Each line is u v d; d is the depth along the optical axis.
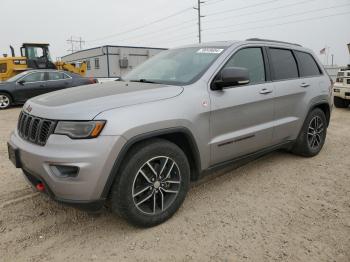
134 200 3.01
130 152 2.96
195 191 4.00
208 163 3.61
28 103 3.42
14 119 9.76
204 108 3.43
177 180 3.30
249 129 4.01
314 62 5.37
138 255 2.79
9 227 3.21
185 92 3.37
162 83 3.65
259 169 4.74
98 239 3.02
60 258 2.76
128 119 2.87
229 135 3.76
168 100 3.20
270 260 2.70
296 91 4.67
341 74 10.49
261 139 4.19
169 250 2.85
